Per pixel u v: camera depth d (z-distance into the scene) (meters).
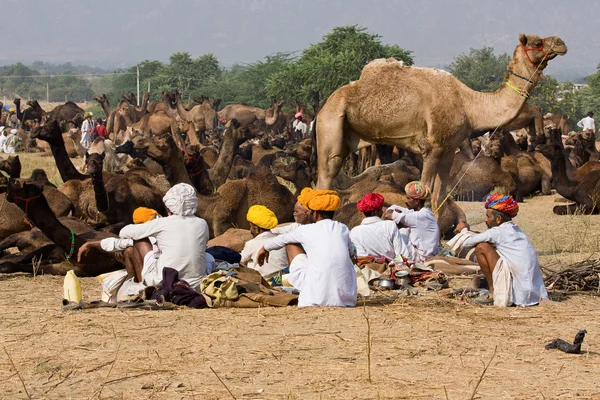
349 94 17.95
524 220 21.86
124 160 32.59
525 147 32.84
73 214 17.39
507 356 8.39
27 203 13.83
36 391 7.25
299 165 21.12
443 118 17.34
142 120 53.59
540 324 10.02
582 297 12.20
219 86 105.81
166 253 11.48
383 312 10.48
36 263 14.57
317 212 11.41
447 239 18.91
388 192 19.16
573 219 21.75
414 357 8.31
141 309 10.77
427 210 14.59
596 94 95.31
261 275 12.50
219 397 7.05
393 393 7.16
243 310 10.72
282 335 9.14
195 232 11.58
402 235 14.26
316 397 7.05
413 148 17.91
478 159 24.89
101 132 33.47
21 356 8.34
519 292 11.39
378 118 17.81
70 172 18.64
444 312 10.59
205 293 11.03
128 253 11.97
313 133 22.03
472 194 24.66
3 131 55.00
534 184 27.67
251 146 33.12
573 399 7.03
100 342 8.82
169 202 11.68
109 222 17.00
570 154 35.81
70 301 10.93
